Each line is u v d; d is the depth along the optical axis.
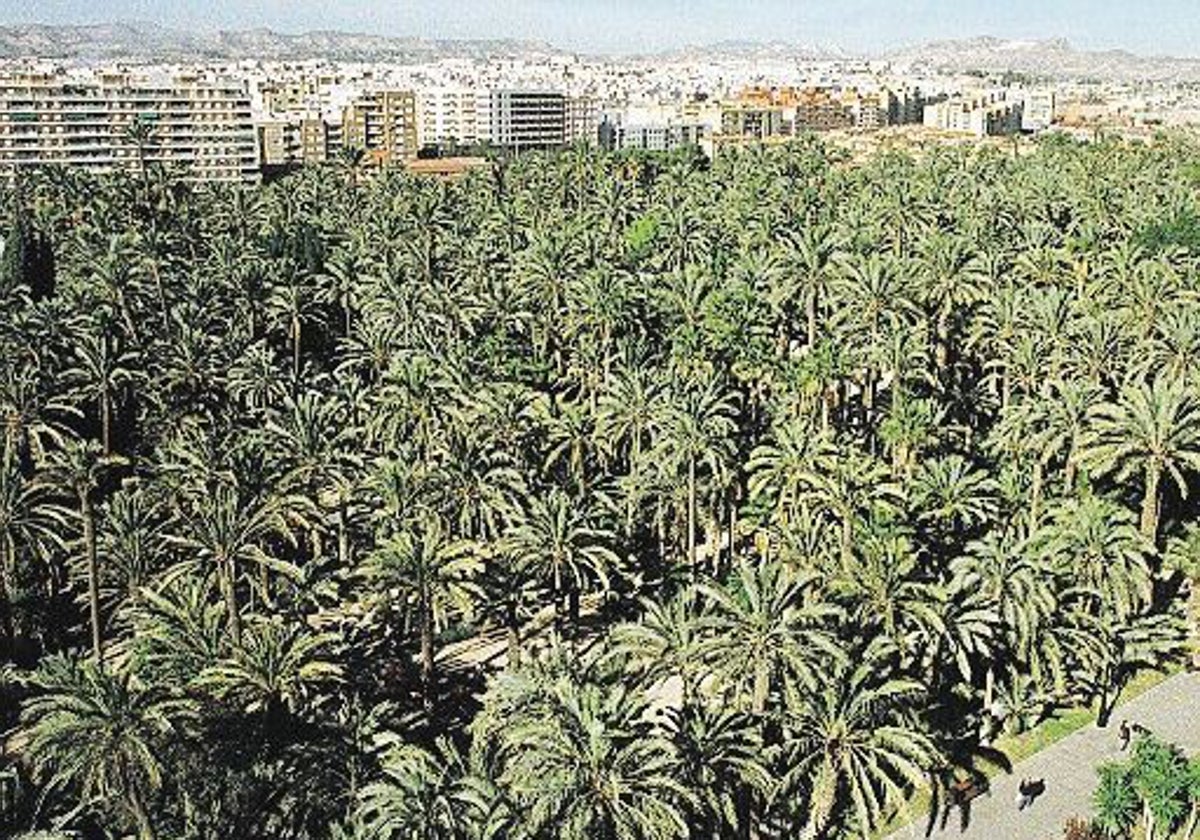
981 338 88.38
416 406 72.75
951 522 60.16
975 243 107.44
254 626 51.50
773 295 91.56
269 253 115.81
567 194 162.25
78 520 65.25
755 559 68.31
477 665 60.81
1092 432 63.22
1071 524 56.06
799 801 46.47
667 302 91.75
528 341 96.56
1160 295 83.50
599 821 39.25
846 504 57.62
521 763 39.56
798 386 78.06
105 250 111.56
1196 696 56.56
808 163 180.88
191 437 70.69
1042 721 54.56
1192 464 61.47
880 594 48.47
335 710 49.62
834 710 43.44
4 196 150.62
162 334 91.94
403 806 39.34
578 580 58.31
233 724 46.25
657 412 68.81
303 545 68.12
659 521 68.00
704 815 42.56
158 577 57.28
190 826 43.81
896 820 47.88
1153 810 45.44
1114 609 56.44
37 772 45.16
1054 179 149.25
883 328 85.75
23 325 85.50
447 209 144.12
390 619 61.47
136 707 42.19
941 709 53.25
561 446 70.62
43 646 61.41
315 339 107.25
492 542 61.38
